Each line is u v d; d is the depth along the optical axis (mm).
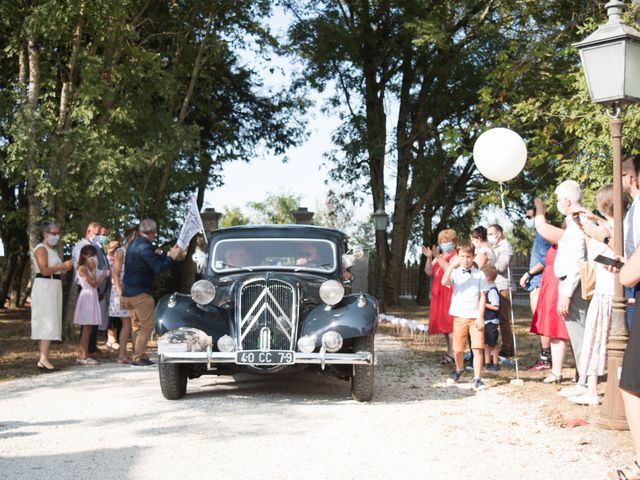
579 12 19609
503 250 11477
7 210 21797
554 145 17016
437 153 28203
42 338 10547
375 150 28188
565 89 19234
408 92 29391
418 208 29547
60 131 15195
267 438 6332
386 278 29531
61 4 14688
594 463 5539
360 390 8086
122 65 16188
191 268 25797
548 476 5203
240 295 8180
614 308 6645
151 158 16016
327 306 8375
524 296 34656
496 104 20531
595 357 7566
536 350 13039
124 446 6062
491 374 10148
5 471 5332
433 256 11422
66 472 5305
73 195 14758
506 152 9586
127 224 15523
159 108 17703
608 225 7172
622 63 6895
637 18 13586
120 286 11617
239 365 8305
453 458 5688
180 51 19438
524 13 21281
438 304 11305
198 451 5895
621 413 6566
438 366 11227
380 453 5832
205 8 19016
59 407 7828
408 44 27453
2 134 17094
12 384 9453
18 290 27922
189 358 7871
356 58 28766
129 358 11828
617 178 6789
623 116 12984
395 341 15203
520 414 7387
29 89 15102
